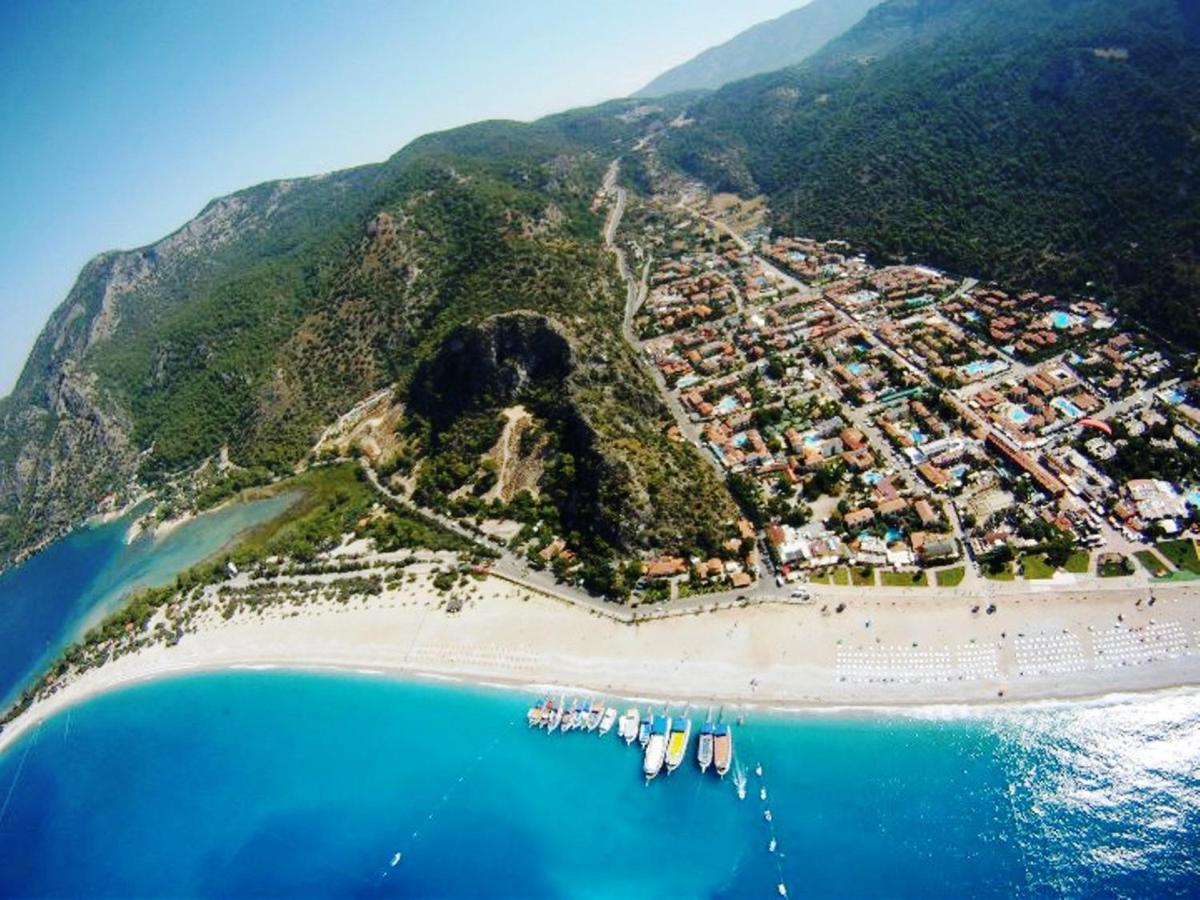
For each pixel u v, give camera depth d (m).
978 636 137.12
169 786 157.88
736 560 163.75
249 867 138.00
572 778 136.50
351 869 132.88
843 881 112.19
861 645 141.12
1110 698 125.31
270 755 157.50
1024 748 122.31
